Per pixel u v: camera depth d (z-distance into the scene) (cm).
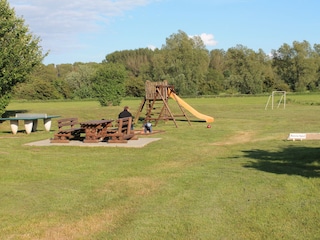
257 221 674
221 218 695
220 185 928
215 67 11756
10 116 3316
